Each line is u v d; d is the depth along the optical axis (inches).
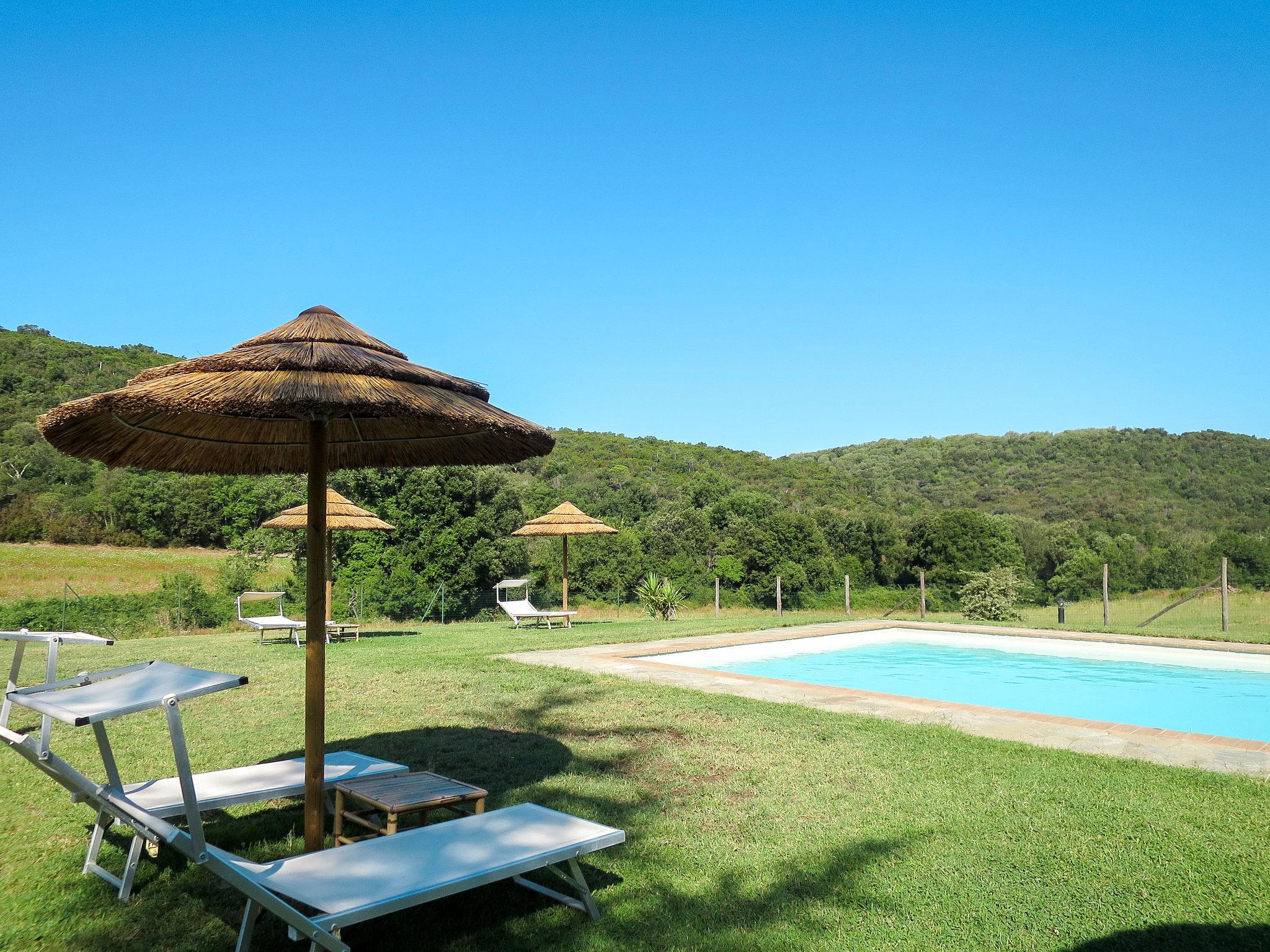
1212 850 172.6
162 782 183.2
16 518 1807.3
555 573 1441.9
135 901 153.0
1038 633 631.8
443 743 267.6
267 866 135.0
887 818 194.7
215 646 562.9
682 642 569.3
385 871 131.5
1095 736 277.7
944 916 144.3
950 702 339.0
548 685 372.5
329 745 266.2
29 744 141.3
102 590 1396.4
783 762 244.7
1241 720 406.3
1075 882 157.5
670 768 238.5
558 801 208.2
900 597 1384.1
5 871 166.7
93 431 174.1
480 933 140.4
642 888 157.5
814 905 149.0
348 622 815.1
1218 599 938.7
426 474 1148.5
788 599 1115.9
